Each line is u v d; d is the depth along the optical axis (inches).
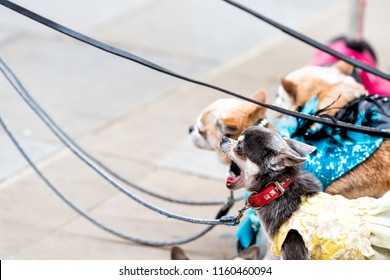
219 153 297.1
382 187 268.1
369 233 238.5
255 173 243.8
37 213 348.2
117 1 641.6
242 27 589.3
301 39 284.2
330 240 238.1
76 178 381.1
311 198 246.1
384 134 267.1
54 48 547.8
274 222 245.4
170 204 356.2
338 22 587.8
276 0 647.8
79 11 616.4
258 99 295.6
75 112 456.1
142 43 555.5
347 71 329.7
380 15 599.2
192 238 308.2
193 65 520.7
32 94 477.1
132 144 418.9
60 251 317.7
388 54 519.5
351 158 268.5
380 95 306.3
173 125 440.5
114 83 496.1
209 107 298.7
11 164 394.3
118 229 335.0
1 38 559.2
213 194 366.0
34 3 632.4
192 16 610.5
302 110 284.7
